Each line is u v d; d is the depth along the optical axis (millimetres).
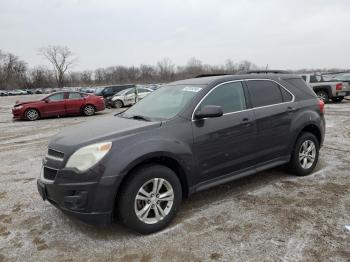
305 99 5344
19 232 3793
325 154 6695
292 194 4590
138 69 99062
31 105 16125
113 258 3213
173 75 84750
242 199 4480
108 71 106875
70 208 3402
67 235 3684
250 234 3557
